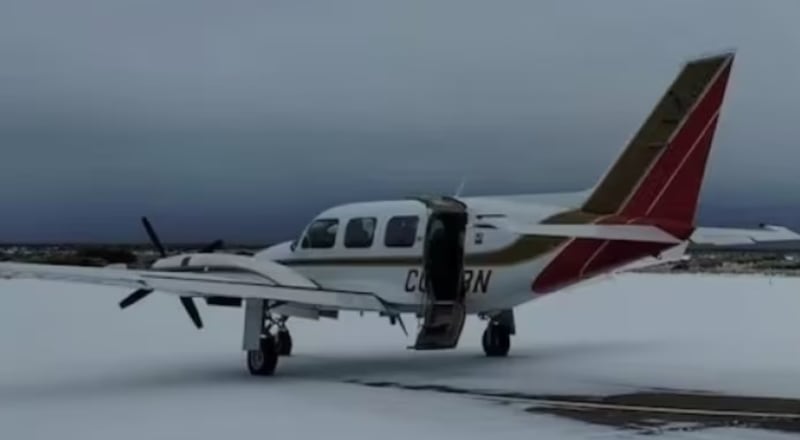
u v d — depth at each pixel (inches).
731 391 479.5
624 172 575.8
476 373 567.8
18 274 514.9
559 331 859.4
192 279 541.3
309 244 665.0
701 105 556.4
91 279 518.0
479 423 390.3
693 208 553.9
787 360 619.2
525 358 649.6
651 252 571.5
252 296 544.4
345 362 637.3
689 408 424.5
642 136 572.4
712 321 958.4
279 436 365.1
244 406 439.8
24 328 864.3
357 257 634.8
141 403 449.7
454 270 600.4
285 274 639.1
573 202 593.9
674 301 1280.8
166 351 697.0
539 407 431.8
